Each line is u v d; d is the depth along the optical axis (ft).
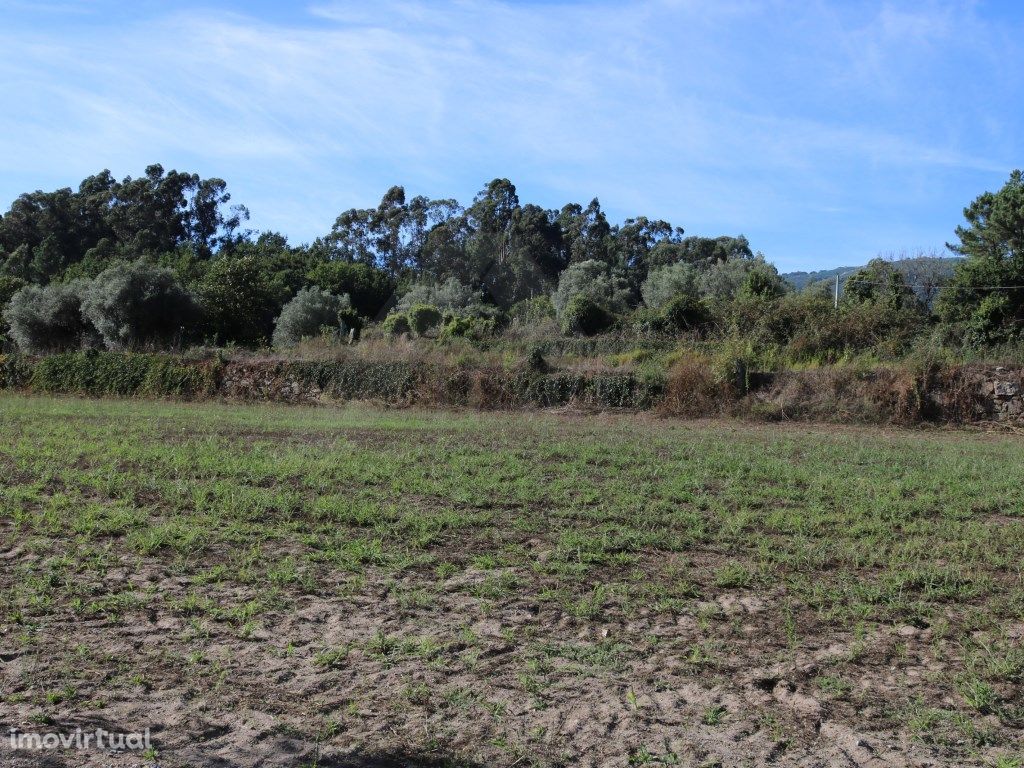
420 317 100.27
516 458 40.78
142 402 72.69
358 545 24.41
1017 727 15.03
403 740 13.99
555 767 13.34
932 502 32.42
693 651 17.92
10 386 83.61
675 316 88.99
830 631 19.33
